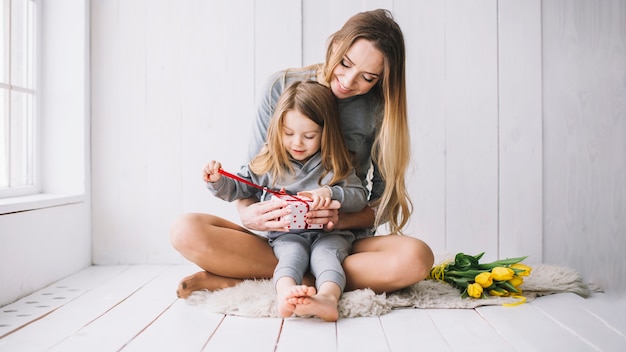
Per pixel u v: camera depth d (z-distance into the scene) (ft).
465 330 4.54
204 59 7.62
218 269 5.56
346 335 4.38
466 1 7.53
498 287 5.65
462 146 7.57
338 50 5.64
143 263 7.72
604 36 7.53
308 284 5.36
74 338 4.34
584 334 4.46
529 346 4.16
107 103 7.66
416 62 7.55
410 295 5.44
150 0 7.63
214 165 5.50
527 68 7.53
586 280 7.55
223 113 7.63
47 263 6.32
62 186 7.45
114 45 7.64
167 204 7.68
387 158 5.92
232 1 7.58
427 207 7.58
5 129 6.53
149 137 7.66
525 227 7.57
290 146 5.64
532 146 7.55
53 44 7.41
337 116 5.74
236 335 4.40
